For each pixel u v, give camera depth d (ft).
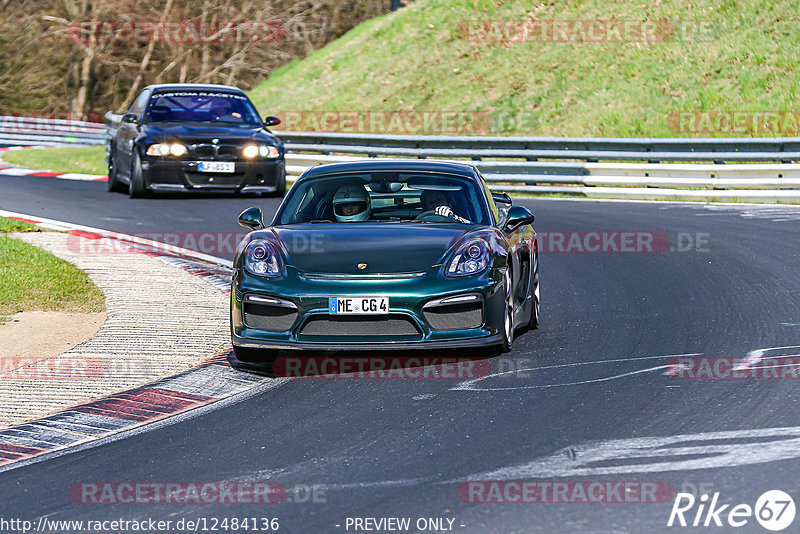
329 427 69.00
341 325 82.17
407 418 70.28
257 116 215.51
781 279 121.70
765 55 301.02
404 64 367.45
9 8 530.68
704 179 209.56
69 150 343.46
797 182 202.39
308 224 93.45
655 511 51.67
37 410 75.77
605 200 212.02
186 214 181.98
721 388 75.31
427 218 94.48
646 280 124.88
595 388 76.54
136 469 61.93
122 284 121.29
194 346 93.56
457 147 238.68
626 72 317.22
